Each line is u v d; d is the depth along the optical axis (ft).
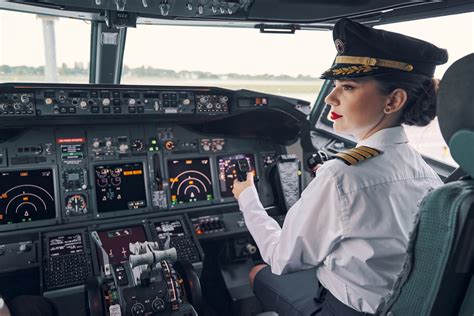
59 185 9.46
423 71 4.36
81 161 9.73
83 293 8.27
